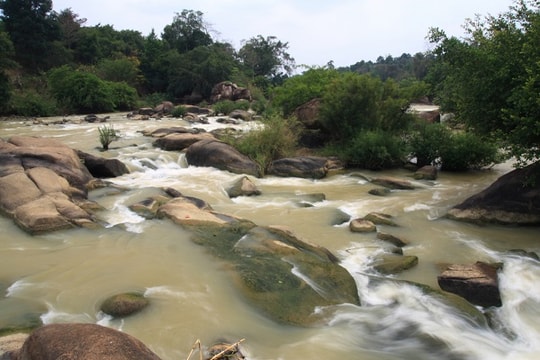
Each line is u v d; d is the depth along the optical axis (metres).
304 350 4.87
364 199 11.85
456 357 4.91
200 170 15.27
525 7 9.52
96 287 6.11
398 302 6.06
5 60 35.56
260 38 85.12
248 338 5.05
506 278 6.89
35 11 54.03
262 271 6.47
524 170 9.53
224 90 54.12
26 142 13.08
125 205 10.02
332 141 18.64
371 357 4.83
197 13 73.69
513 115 8.69
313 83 23.39
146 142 20.38
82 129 26.08
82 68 56.72
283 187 13.32
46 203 8.95
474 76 9.79
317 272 6.59
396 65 113.94
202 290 6.05
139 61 63.22
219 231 8.05
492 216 9.54
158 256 7.13
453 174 15.35
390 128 17.81
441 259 7.74
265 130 16.73
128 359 3.22
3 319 5.24
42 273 6.55
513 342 5.40
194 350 4.76
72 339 3.35
